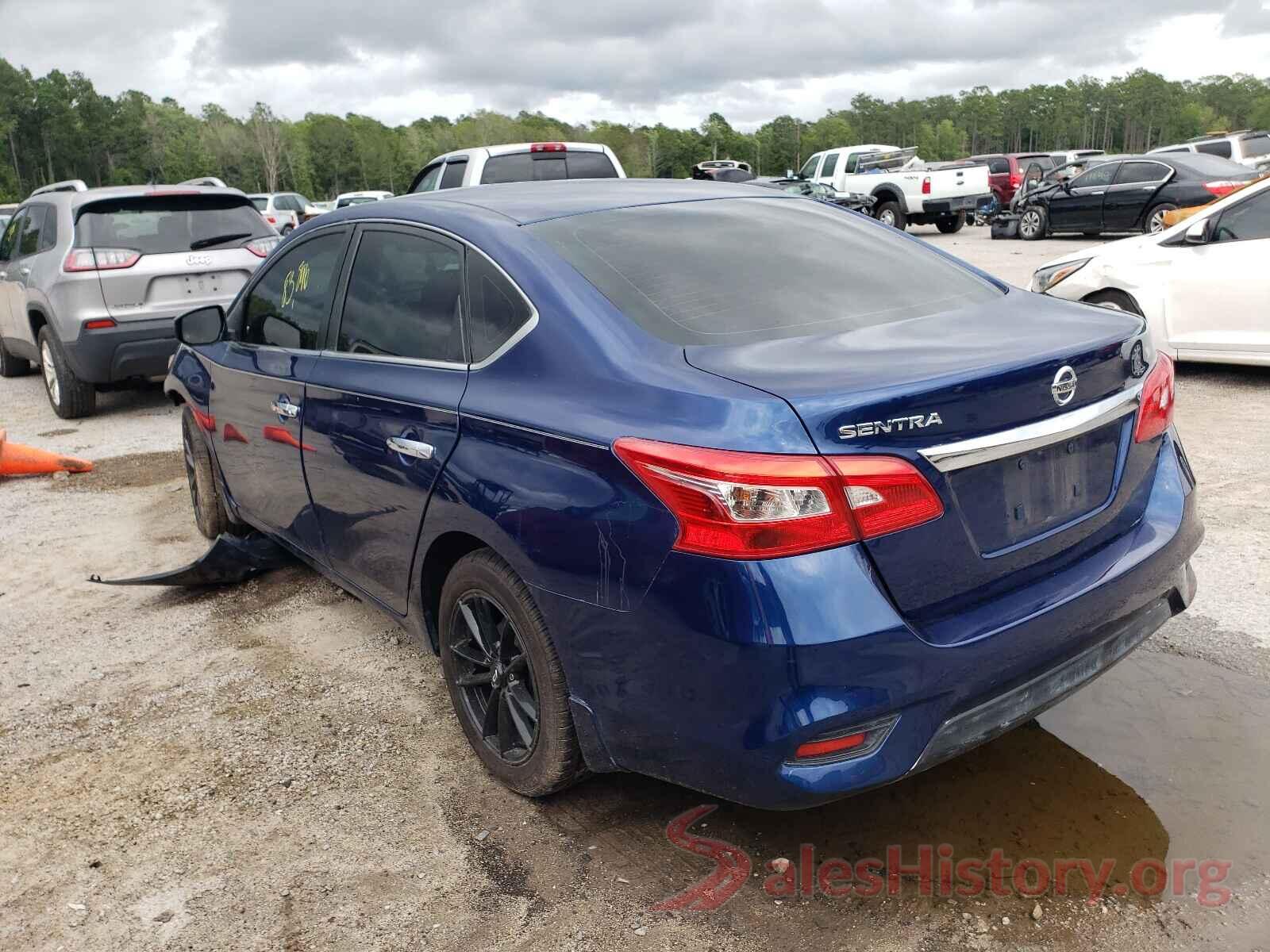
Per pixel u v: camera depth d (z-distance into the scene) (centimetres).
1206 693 327
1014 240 2161
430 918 252
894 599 219
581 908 252
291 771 321
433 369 299
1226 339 721
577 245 293
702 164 2756
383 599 349
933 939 233
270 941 247
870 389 215
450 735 338
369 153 16538
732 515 212
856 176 2481
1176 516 278
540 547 251
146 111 16425
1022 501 240
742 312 270
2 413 932
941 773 296
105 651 419
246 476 437
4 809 308
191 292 839
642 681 237
